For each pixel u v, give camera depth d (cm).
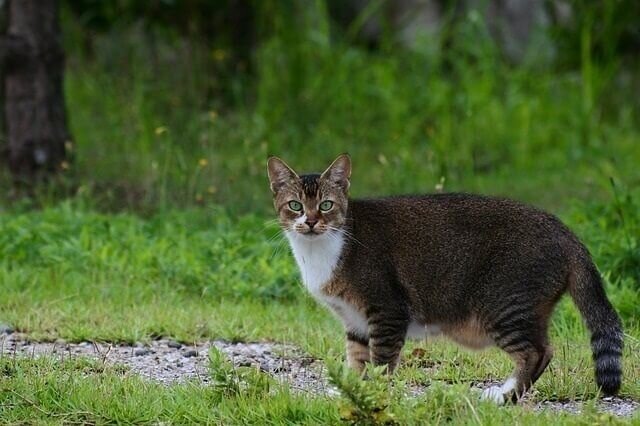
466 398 862
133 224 1559
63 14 2244
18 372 972
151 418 898
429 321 1028
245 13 2322
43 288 1354
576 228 1472
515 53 2612
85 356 1073
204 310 1279
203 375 1033
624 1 2362
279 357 1110
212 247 1444
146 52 2264
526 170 2145
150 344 1164
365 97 2280
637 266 1330
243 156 1922
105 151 1983
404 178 1902
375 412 839
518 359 978
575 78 2372
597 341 960
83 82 2206
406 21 2569
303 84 2292
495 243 994
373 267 1027
